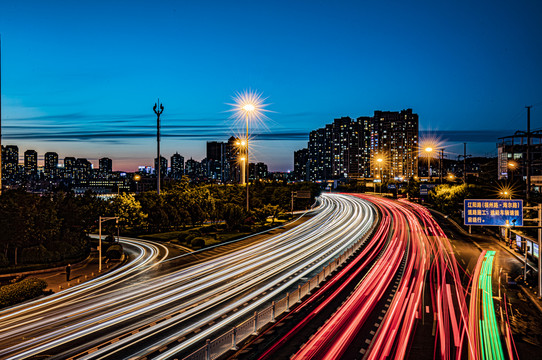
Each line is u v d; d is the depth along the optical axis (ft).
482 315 82.07
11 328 75.31
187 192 222.28
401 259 137.90
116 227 184.96
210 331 72.64
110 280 114.32
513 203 96.68
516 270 122.21
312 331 72.02
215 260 139.95
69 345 67.05
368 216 273.54
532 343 68.39
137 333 72.02
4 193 143.74
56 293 100.78
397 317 79.61
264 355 62.08
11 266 123.65
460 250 154.92
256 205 265.34
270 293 97.35
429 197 336.90
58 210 153.38
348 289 100.01
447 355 62.54
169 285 106.52
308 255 147.13
